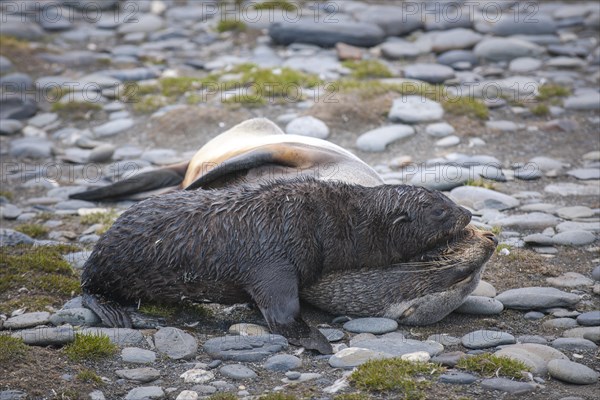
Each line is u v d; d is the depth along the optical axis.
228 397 21.17
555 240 31.53
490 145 42.34
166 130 45.12
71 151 44.00
